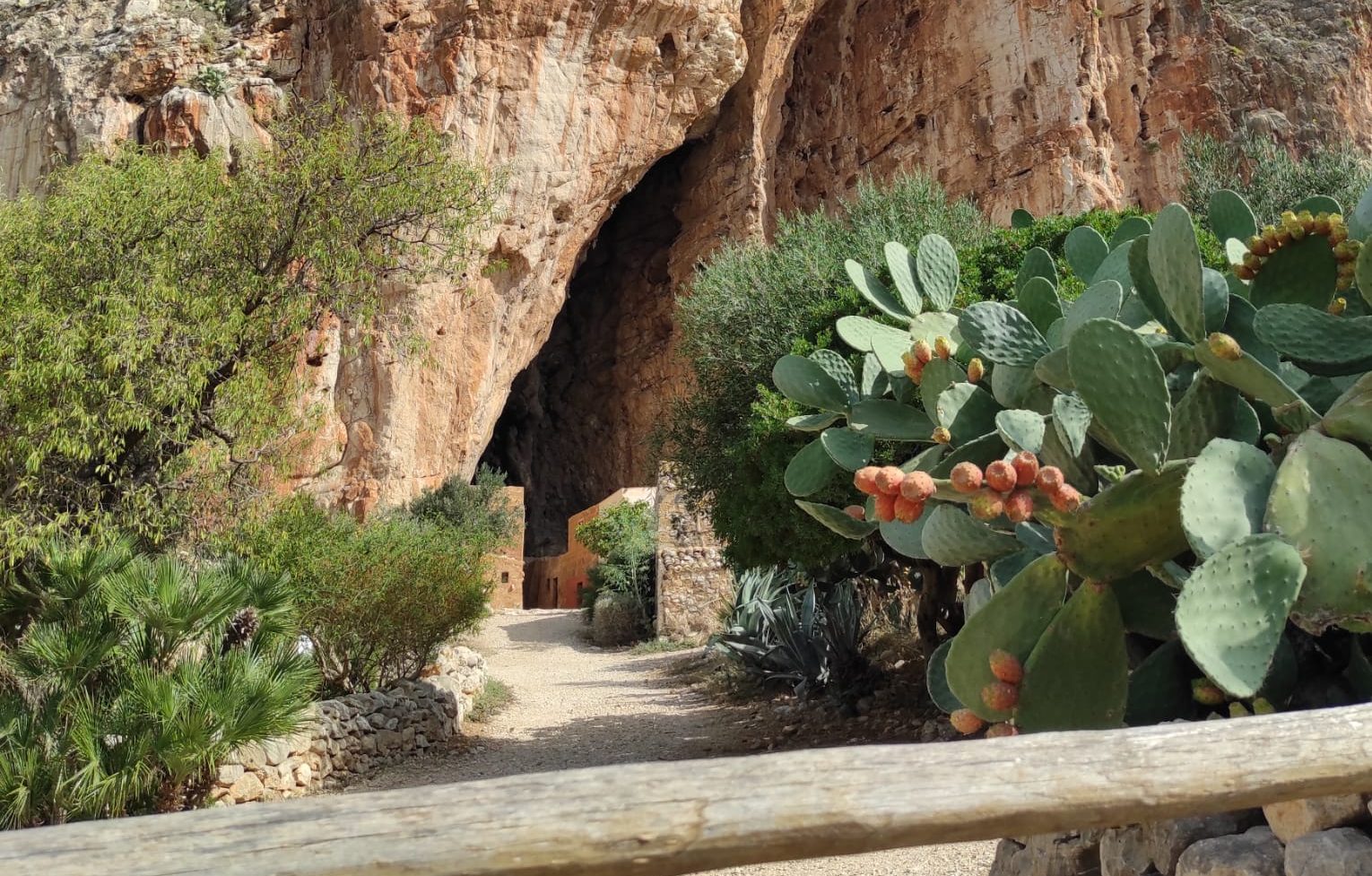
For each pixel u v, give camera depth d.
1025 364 3.12
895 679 10.14
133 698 5.52
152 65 22.34
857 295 9.37
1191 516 2.21
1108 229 9.20
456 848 1.17
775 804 1.26
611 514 22.42
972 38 27.27
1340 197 19.06
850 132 29.17
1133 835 2.73
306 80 22.81
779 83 27.56
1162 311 3.04
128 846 1.13
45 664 5.68
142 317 7.22
